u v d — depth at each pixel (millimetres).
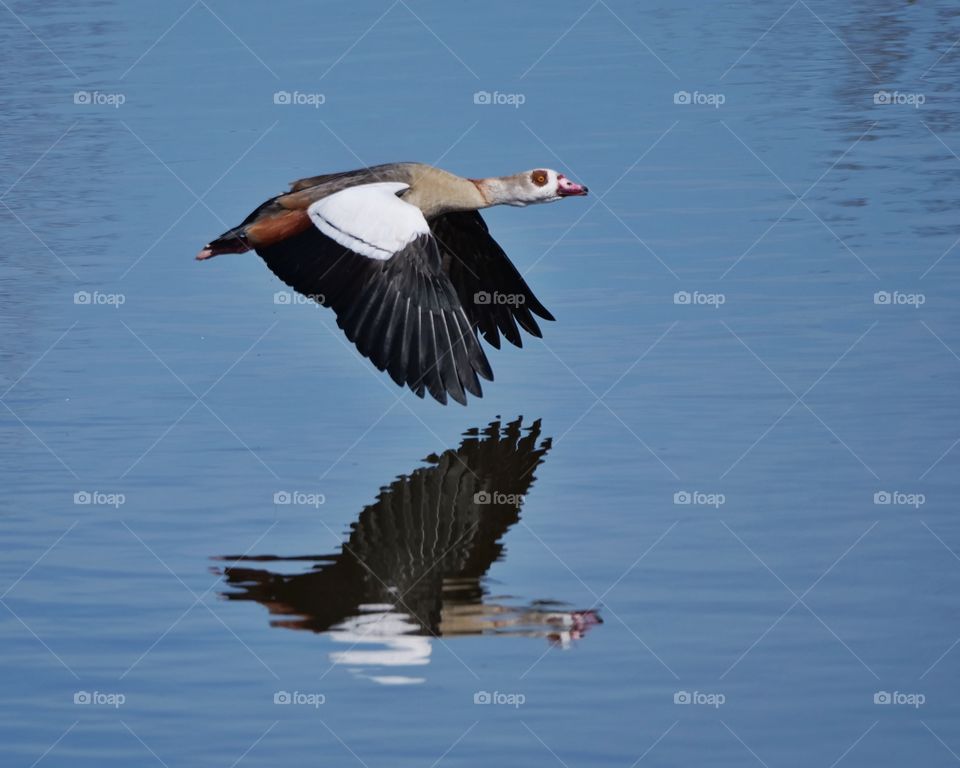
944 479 11953
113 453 12984
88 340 15727
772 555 10836
